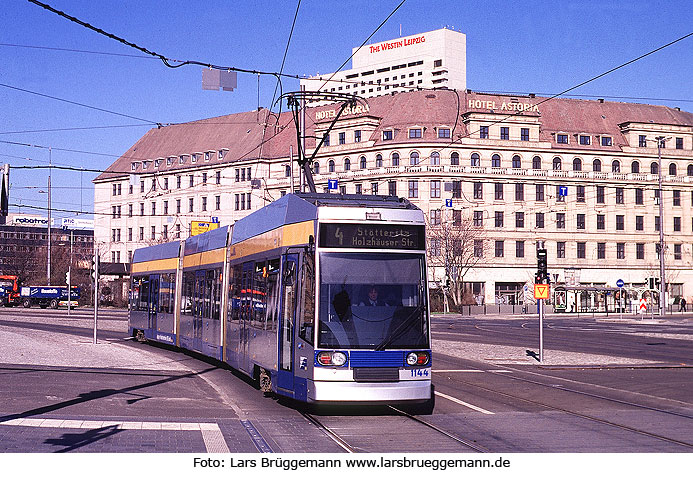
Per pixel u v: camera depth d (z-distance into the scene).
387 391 12.55
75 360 22.16
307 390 12.72
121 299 88.56
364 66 168.88
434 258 80.38
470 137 83.12
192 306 23.77
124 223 107.81
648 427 12.19
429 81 160.12
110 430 11.12
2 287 87.62
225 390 16.70
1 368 19.38
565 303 84.94
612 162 88.00
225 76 19.06
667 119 92.69
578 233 86.56
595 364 23.77
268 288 15.38
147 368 20.80
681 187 89.69
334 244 13.03
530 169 85.00
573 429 11.93
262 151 91.81
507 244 84.56
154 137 109.00
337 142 86.69
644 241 88.62
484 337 39.00
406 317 12.93
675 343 35.72
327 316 12.67
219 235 21.11
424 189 82.25
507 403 15.02
